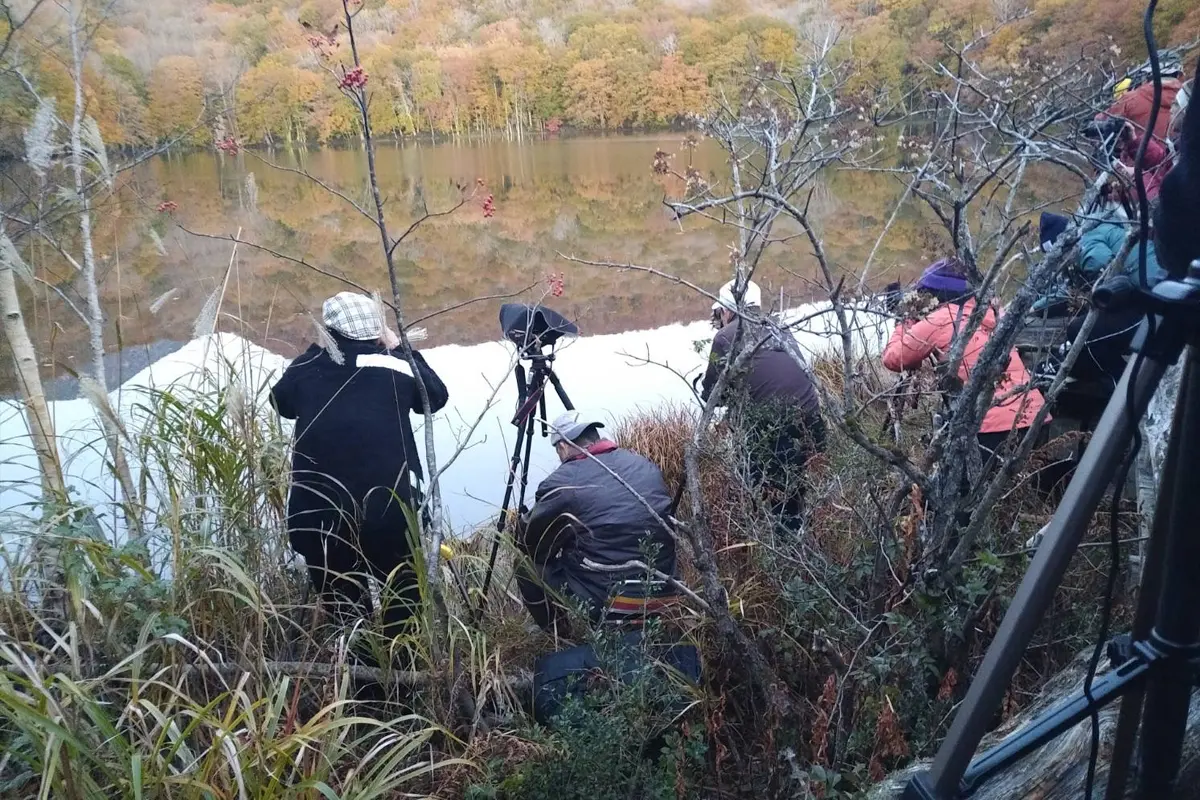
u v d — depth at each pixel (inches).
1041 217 107.0
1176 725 47.9
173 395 116.1
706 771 96.3
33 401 105.0
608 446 125.0
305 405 120.0
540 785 86.2
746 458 113.3
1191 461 42.8
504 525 136.9
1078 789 71.2
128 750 71.5
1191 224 39.7
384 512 117.5
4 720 80.2
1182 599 45.5
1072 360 79.7
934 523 88.4
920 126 117.9
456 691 104.6
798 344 100.3
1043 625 100.4
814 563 103.8
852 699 92.7
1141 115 90.4
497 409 221.6
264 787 75.7
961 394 85.7
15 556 94.1
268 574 113.0
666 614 113.3
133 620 92.4
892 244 137.6
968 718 56.1
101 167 112.2
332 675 100.6
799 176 100.5
